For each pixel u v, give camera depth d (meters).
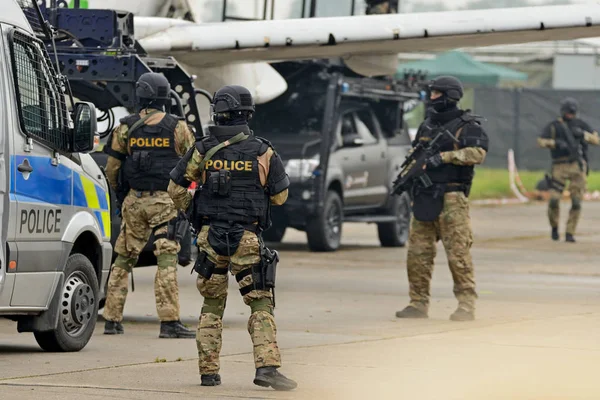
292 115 76.75
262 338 27.25
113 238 42.78
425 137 44.31
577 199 85.75
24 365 31.52
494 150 156.62
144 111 38.12
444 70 176.25
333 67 78.25
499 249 79.38
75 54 44.53
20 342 36.84
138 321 43.19
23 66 32.22
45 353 34.19
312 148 74.44
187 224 38.31
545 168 155.62
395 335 38.94
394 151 83.00
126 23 46.84
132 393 27.06
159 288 38.12
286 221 75.00
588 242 86.19
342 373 30.41
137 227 38.53
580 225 103.62
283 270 64.06
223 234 27.25
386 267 67.12
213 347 28.11
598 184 148.38
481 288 55.97
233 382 28.84
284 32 63.97
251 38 63.69
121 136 38.00
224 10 72.81
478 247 80.81
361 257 73.25
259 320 27.28
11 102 31.28
